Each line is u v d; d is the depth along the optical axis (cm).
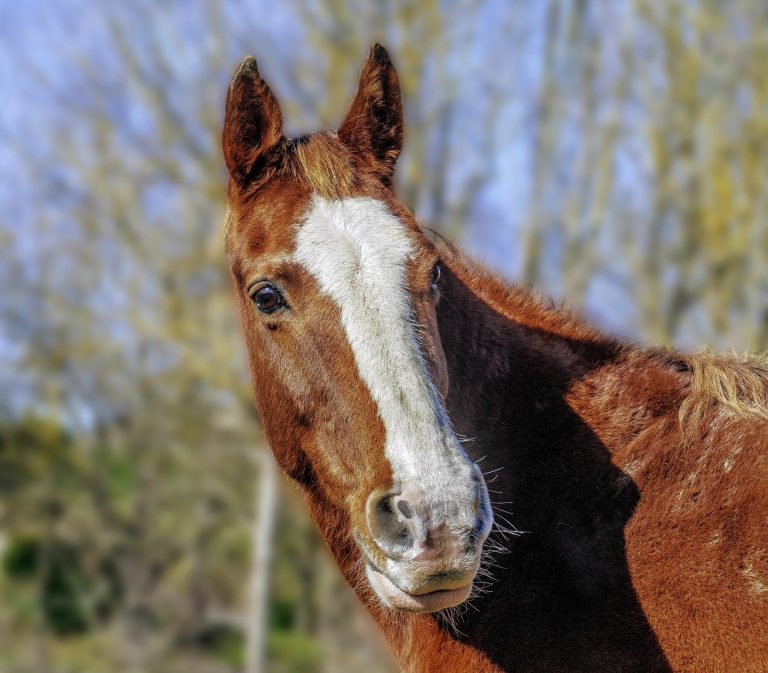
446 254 370
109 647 1560
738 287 1279
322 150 326
